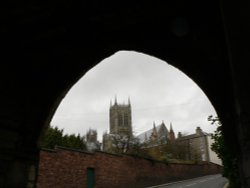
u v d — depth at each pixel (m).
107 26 4.73
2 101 4.57
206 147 51.53
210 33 4.40
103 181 16.84
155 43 4.84
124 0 4.21
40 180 13.01
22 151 4.84
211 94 4.26
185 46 4.63
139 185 20.19
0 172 4.41
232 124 3.96
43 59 5.07
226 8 2.50
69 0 4.03
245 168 2.79
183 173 27.50
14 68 4.86
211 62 4.35
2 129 4.53
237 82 2.52
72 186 14.55
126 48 5.04
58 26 4.50
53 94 5.20
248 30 2.44
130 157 20.27
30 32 4.50
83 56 5.12
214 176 29.52
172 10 4.42
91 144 34.69
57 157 14.24
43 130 5.19
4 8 3.89
